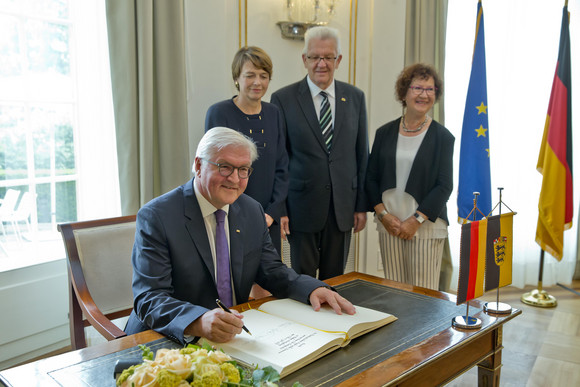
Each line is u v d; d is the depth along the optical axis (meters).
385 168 2.87
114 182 3.16
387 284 2.00
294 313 1.59
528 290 4.43
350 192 2.88
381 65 4.10
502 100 4.36
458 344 1.41
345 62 3.95
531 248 4.50
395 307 1.72
